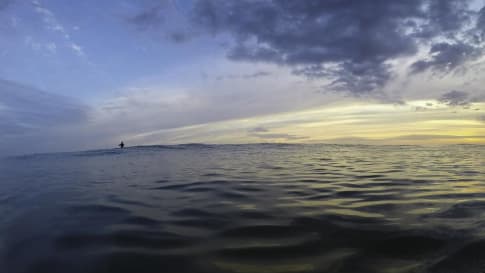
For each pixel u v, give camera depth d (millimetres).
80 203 5250
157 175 9078
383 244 3084
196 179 7988
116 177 8812
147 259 2822
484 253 2797
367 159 14281
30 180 8484
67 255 2947
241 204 5016
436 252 2852
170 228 3762
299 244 3135
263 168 10586
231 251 2977
